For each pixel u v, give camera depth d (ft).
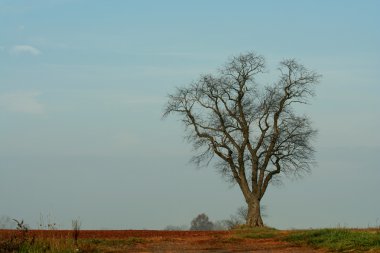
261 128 200.54
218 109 201.57
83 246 95.40
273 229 173.17
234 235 150.71
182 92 203.00
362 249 95.66
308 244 112.57
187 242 124.77
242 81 198.90
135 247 110.01
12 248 85.66
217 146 200.75
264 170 200.13
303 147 200.54
